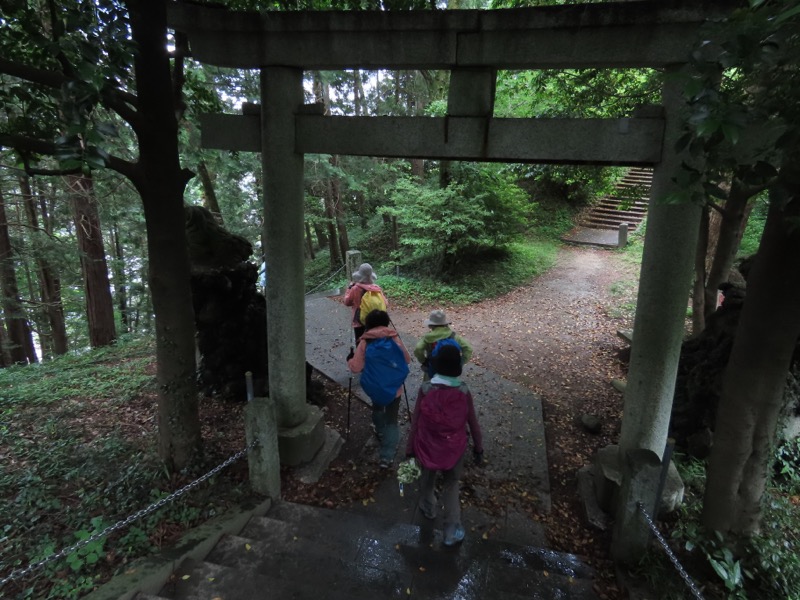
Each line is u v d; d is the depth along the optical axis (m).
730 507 2.66
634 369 3.29
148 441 4.40
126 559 2.75
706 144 1.67
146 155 3.26
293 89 3.42
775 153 1.96
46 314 12.41
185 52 3.83
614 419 5.23
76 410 5.27
